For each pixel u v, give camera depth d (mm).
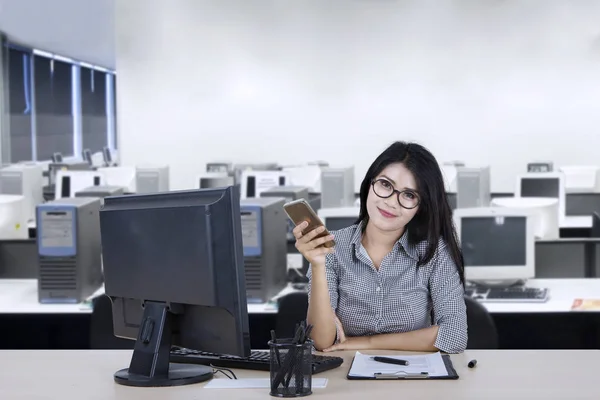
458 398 2406
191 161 13672
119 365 2900
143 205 2742
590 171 10297
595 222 7691
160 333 2678
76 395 2525
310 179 10406
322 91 13398
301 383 2463
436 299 3070
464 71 13109
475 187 9258
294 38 13383
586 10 12820
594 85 12891
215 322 2602
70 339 6020
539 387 2508
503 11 12969
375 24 13211
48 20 14820
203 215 2541
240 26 13453
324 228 2816
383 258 3078
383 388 2531
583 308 4945
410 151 2951
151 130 13703
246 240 5277
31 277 6211
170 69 13602
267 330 5641
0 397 2516
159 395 2508
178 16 13531
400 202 2912
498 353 2984
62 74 15883
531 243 5465
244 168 11656
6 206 6820
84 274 5453
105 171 11195
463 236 5496
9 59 15820
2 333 6043
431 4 13086
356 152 13398
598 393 2438
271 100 13492
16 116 15984
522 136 13078
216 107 13586
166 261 2658
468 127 13141
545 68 12961
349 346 3047
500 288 5480
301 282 5895
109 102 15172
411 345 3018
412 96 13219
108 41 14539
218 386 2609
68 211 5328
